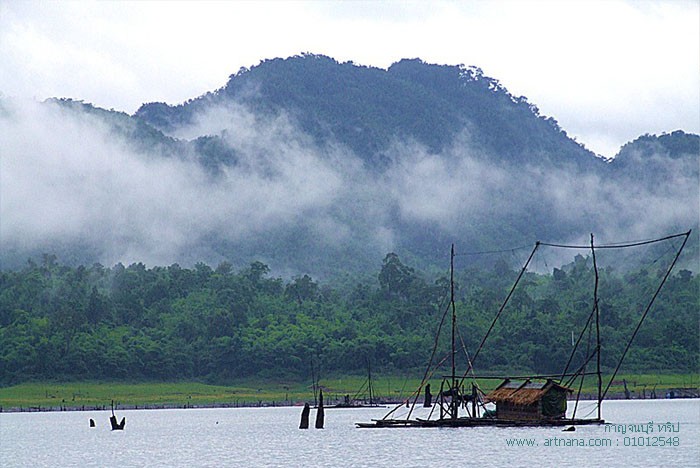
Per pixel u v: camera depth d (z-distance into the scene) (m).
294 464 167.00
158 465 174.38
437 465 160.62
